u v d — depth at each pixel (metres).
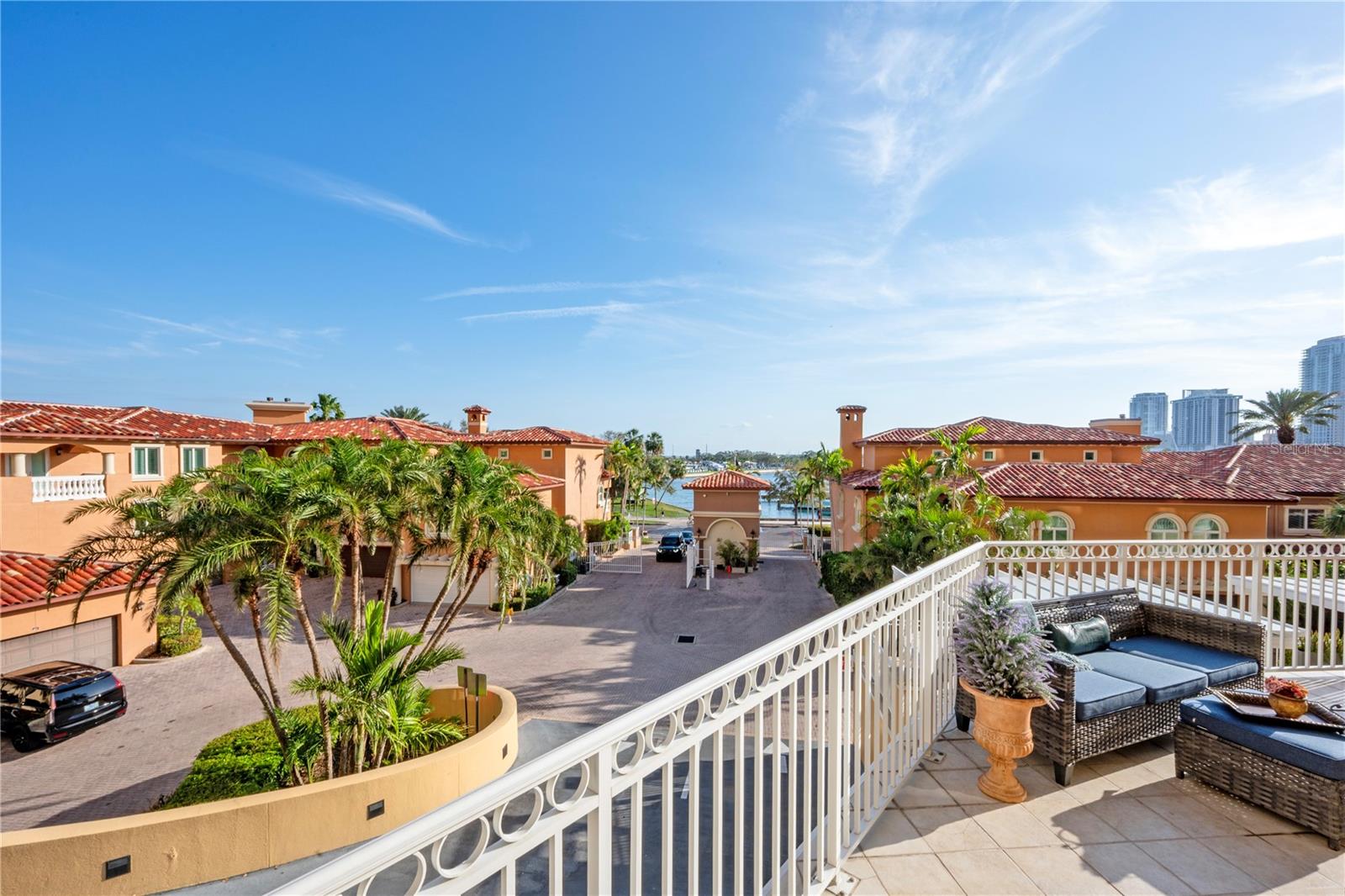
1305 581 7.98
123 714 13.49
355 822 8.53
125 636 16.39
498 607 22.78
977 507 18.22
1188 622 5.59
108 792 10.58
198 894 7.62
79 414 21.50
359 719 8.98
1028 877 3.28
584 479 38.81
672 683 15.50
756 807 2.53
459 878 1.45
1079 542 6.78
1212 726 4.04
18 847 7.25
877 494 25.36
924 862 3.40
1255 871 3.32
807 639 2.92
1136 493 19.97
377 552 26.45
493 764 10.31
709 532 33.28
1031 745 3.89
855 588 19.64
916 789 4.14
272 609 8.95
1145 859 3.42
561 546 13.93
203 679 15.74
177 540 9.57
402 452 11.73
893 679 4.12
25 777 11.06
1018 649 3.84
